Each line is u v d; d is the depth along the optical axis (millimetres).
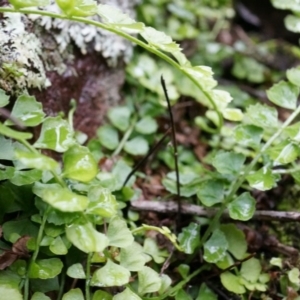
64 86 456
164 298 413
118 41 482
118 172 442
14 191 406
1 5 426
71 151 390
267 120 430
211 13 583
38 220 399
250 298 420
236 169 427
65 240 398
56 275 394
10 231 402
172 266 427
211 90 423
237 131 431
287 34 599
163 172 472
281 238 441
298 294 419
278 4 461
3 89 415
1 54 417
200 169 470
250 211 416
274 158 417
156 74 504
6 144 399
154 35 404
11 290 386
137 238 432
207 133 500
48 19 443
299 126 421
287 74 435
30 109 397
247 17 618
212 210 433
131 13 500
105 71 481
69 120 453
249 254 427
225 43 586
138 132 479
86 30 464
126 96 499
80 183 409
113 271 391
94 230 384
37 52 435
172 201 441
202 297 417
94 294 395
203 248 427
